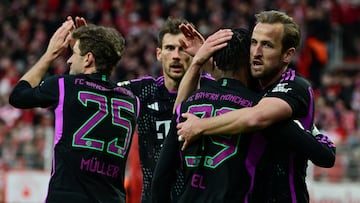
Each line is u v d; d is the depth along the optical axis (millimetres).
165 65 17297
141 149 17500
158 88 17500
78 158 14688
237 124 12352
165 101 17406
